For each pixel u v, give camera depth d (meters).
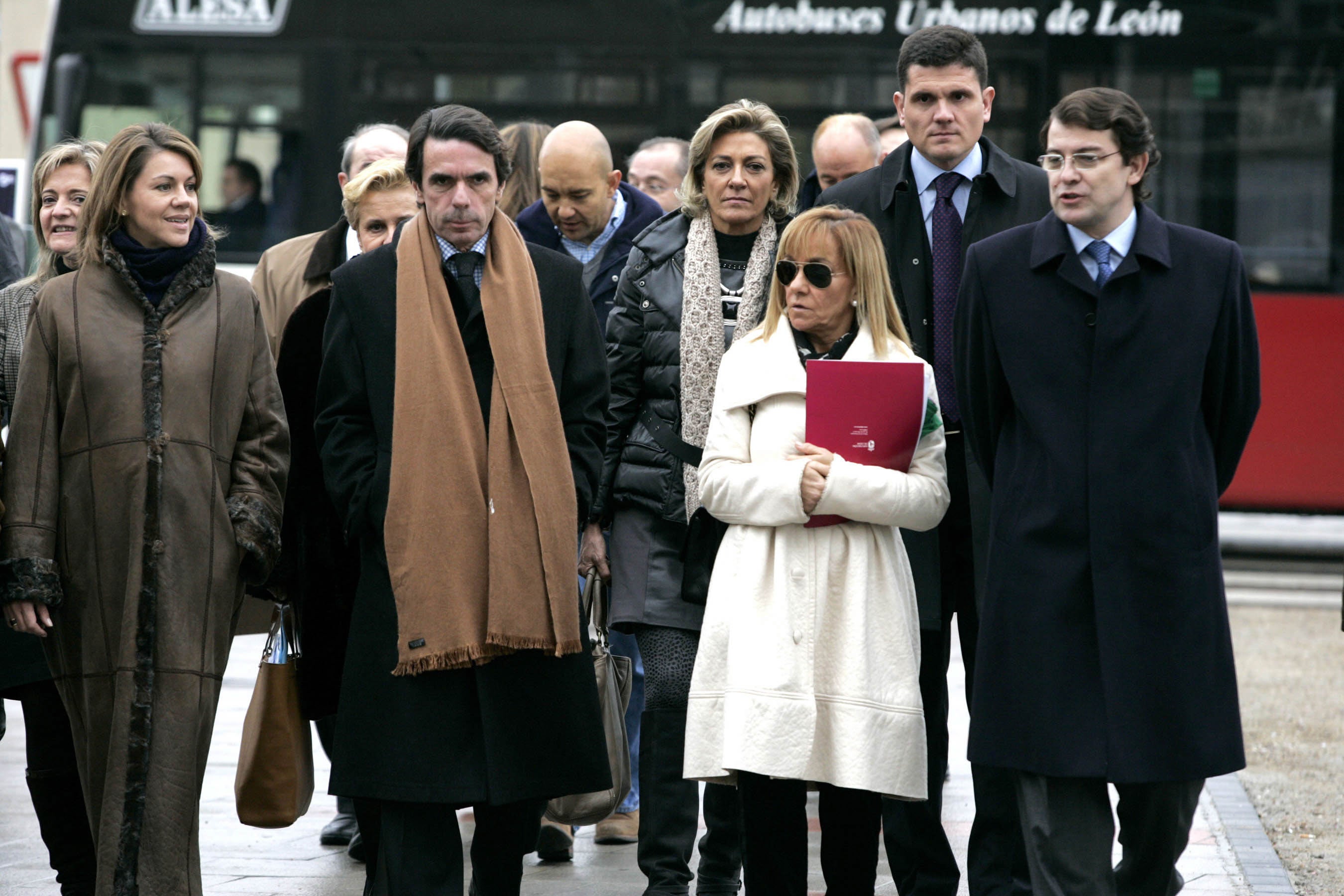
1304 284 51.97
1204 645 15.84
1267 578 52.47
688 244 20.17
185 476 16.81
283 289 24.05
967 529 19.41
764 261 19.81
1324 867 22.22
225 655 17.16
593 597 20.62
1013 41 51.78
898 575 17.12
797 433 17.17
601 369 17.64
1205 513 16.00
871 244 17.47
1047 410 16.23
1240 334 16.25
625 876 21.58
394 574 16.25
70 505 16.78
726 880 19.72
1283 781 27.33
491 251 17.16
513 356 16.70
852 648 16.64
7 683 17.83
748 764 16.31
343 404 17.06
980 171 19.86
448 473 16.34
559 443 16.73
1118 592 15.77
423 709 16.27
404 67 52.25
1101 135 16.02
